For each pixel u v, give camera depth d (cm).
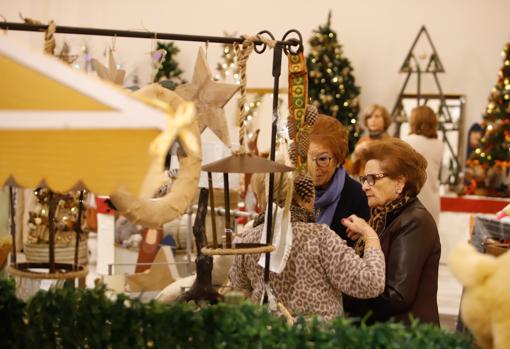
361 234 289
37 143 181
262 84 1124
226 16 1148
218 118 267
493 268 190
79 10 1148
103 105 169
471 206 873
